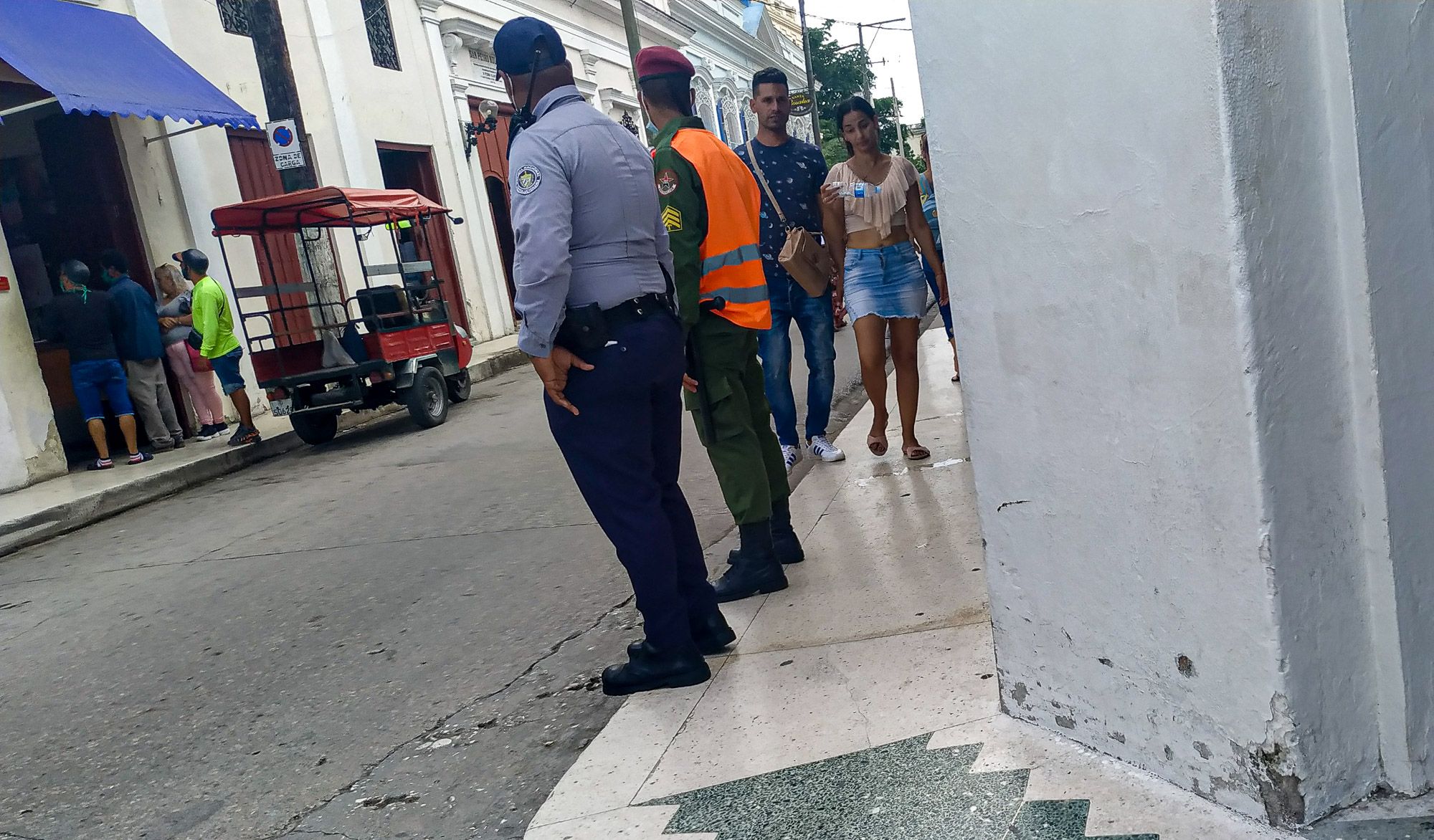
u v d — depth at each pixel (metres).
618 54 26.16
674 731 2.75
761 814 2.25
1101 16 1.77
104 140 11.26
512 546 5.30
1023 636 2.33
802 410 7.71
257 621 4.64
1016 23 1.92
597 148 2.88
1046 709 2.31
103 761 3.35
